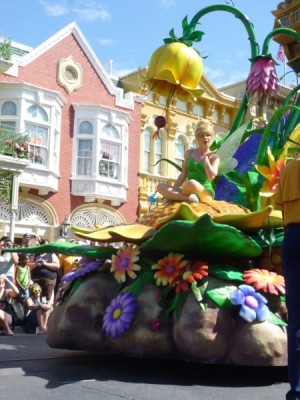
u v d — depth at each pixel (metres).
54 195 20.31
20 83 19.33
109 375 4.00
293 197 2.66
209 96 24.53
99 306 4.48
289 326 2.60
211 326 3.84
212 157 4.89
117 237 4.42
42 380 3.76
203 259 4.29
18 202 19.44
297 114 5.64
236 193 5.51
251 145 6.21
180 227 3.87
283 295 4.20
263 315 3.90
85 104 21.09
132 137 22.41
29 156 18.06
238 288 4.02
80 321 4.44
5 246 8.12
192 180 4.70
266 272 4.22
